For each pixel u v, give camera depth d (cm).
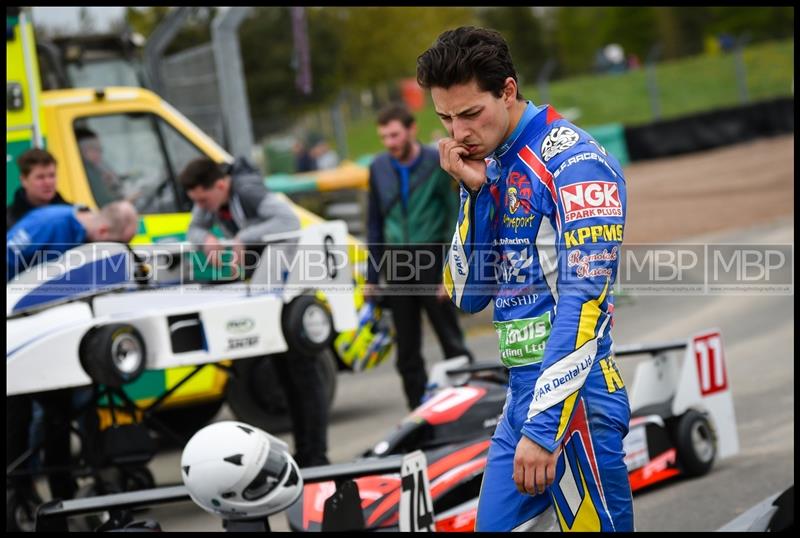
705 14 8869
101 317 877
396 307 1115
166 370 1152
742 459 973
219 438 443
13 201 1058
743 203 3041
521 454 441
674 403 936
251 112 4356
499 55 458
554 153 458
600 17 9519
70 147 1225
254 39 4353
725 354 1417
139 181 1269
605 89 6900
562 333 441
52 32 1570
